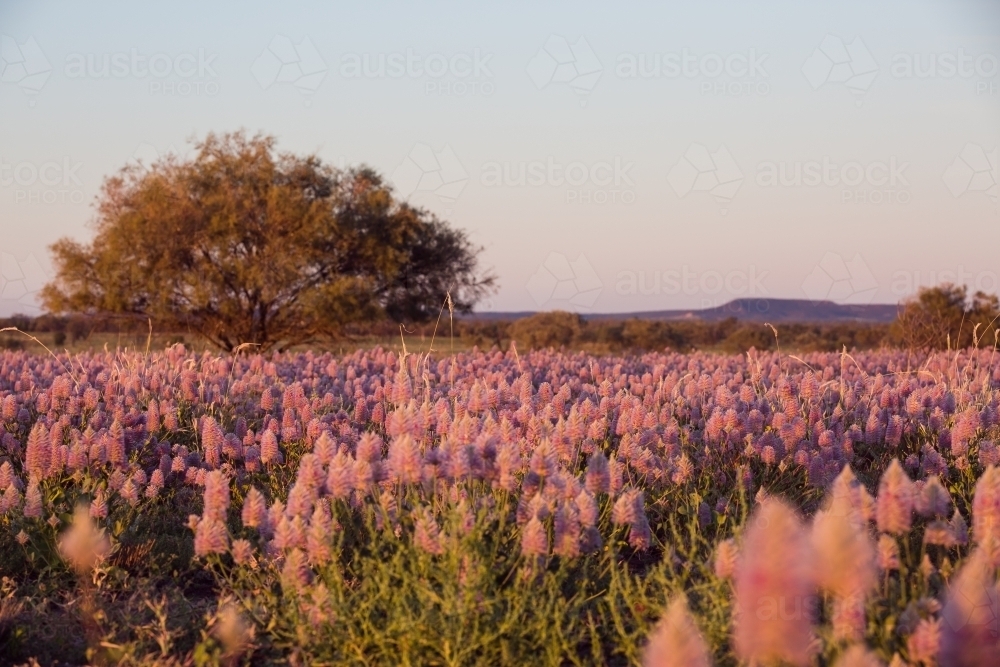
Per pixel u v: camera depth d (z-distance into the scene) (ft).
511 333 147.13
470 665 14.83
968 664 10.27
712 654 13.15
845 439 27.20
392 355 52.54
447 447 19.77
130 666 15.29
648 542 18.54
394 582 16.85
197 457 25.90
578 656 15.87
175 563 20.99
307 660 15.25
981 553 13.33
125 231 96.68
